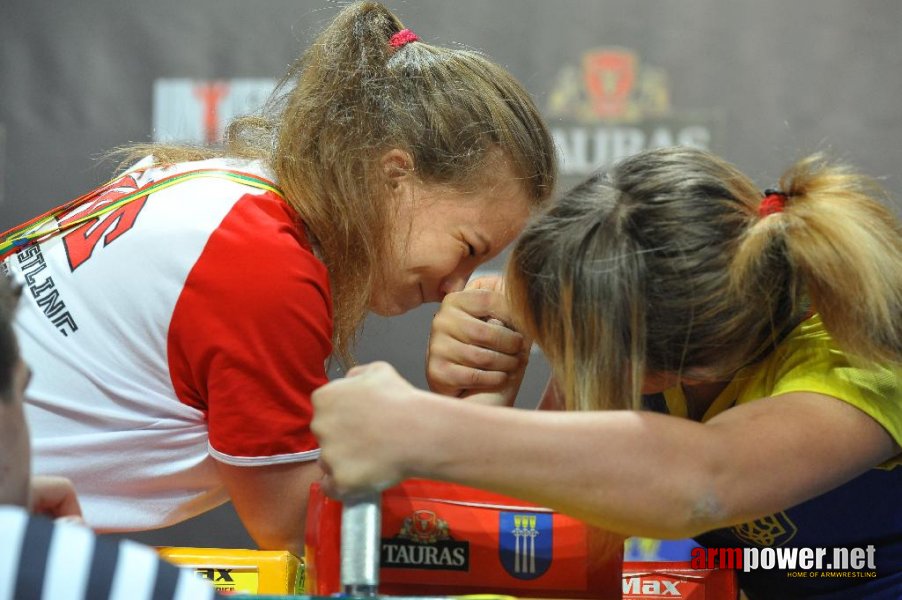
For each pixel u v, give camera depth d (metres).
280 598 1.71
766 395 2.21
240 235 2.43
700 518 1.89
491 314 2.71
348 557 1.81
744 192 2.15
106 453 2.51
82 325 2.50
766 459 1.93
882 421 2.04
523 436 1.87
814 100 5.71
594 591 2.05
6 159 5.89
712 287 2.00
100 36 5.93
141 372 2.49
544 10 5.79
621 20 5.77
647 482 1.87
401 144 2.68
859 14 5.70
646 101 5.77
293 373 2.40
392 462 1.84
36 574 1.42
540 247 2.10
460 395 2.72
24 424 1.69
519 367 2.74
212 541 5.52
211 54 5.91
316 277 2.46
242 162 2.74
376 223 2.68
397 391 1.88
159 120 5.91
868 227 2.03
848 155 5.68
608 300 2.01
